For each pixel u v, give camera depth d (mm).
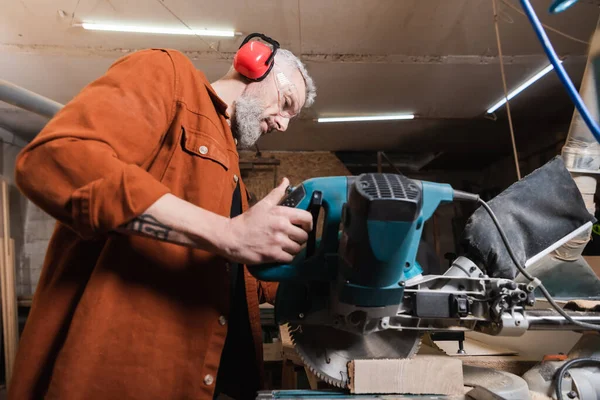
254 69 1042
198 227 620
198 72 910
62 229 818
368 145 5262
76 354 687
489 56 3070
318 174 5430
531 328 792
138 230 606
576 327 796
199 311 763
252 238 636
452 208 6047
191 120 835
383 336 854
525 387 729
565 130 4441
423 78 3408
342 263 678
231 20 2607
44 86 3467
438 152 5527
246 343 1033
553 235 977
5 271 3590
